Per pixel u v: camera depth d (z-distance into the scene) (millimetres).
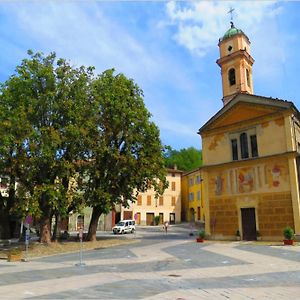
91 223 34281
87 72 30719
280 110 29016
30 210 24688
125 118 32656
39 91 27922
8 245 30781
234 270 14688
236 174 31203
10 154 26453
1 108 26203
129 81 34281
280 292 10219
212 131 33812
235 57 38406
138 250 24844
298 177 27953
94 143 30438
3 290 10984
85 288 11156
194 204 73125
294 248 22562
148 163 33312
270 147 29344
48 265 18141
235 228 30453
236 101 32219
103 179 32375
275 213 28078
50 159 26109
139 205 71312
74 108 27938
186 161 93188
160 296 9828
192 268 15547
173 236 41875
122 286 11453
